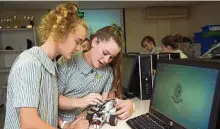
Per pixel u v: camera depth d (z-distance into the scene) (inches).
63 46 38.6
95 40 49.8
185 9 261.4
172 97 43.3
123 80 79.0
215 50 72.0
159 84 49.7
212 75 32.3
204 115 33.2
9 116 37.3
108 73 55.1
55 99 43.2
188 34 267.6
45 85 38.9
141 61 69.1
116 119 47.9
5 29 191.6
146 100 69.0
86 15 237.9
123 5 225.3
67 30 37.1
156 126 42.8
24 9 216.8
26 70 34.7
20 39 204.7
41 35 40.1
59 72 49.3
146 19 255.9
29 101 34.1
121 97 62.2
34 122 34.0
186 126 37.5
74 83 51.3
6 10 214.2
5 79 195.3
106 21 244.7
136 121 47.1
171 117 42.6
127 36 254.1
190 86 37.7
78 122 47.4
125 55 79.4
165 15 256.4
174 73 43.7
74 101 49.2
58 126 48.1
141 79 69.4
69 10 38.4
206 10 235.3
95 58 49.8
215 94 30.9
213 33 187.5
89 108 50.1
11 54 203.9
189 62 38.6
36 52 37.6
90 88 52.8
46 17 39.7
